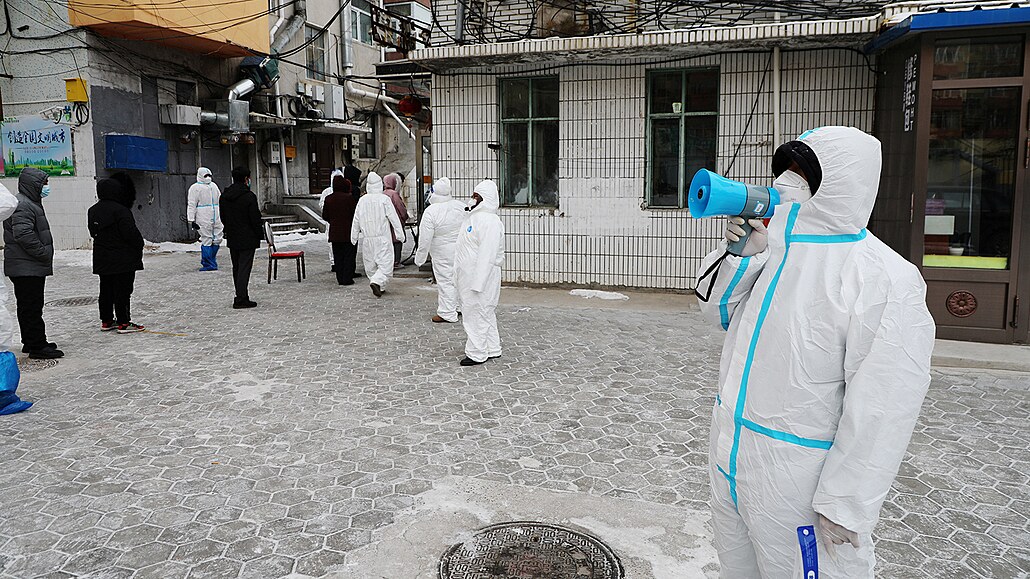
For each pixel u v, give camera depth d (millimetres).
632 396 5676
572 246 10609
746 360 2121
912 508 3795
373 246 10117
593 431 4910
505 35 10531
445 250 8336
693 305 9328
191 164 18125
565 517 3680
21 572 3160
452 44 10453
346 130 22484
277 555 3309
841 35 8211
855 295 1938
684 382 6047
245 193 9203
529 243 10805
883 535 3514
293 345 7379
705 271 2324
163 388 5902
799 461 1991
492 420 5129
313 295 10453
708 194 1981
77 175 15672
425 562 3250
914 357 1868
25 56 15641
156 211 17125
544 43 9328
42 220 6633
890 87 8188
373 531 3533
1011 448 4617
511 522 3627
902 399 1854
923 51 7008
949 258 7172
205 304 9727
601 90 10164
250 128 19266
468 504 3824
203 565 3227
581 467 4316
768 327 2062
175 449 4594
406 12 20953
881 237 8367
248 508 3779
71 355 6957
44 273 6684
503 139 10805
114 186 7672
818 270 2016
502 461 4402
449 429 4949
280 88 20359
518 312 8961
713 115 9844
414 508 3779
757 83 9469
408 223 13719
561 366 6535
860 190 1969
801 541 2014
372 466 4324
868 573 2045
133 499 3883
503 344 7352
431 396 5680
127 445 4660
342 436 4820
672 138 10086
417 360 6781
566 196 10531
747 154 9656
